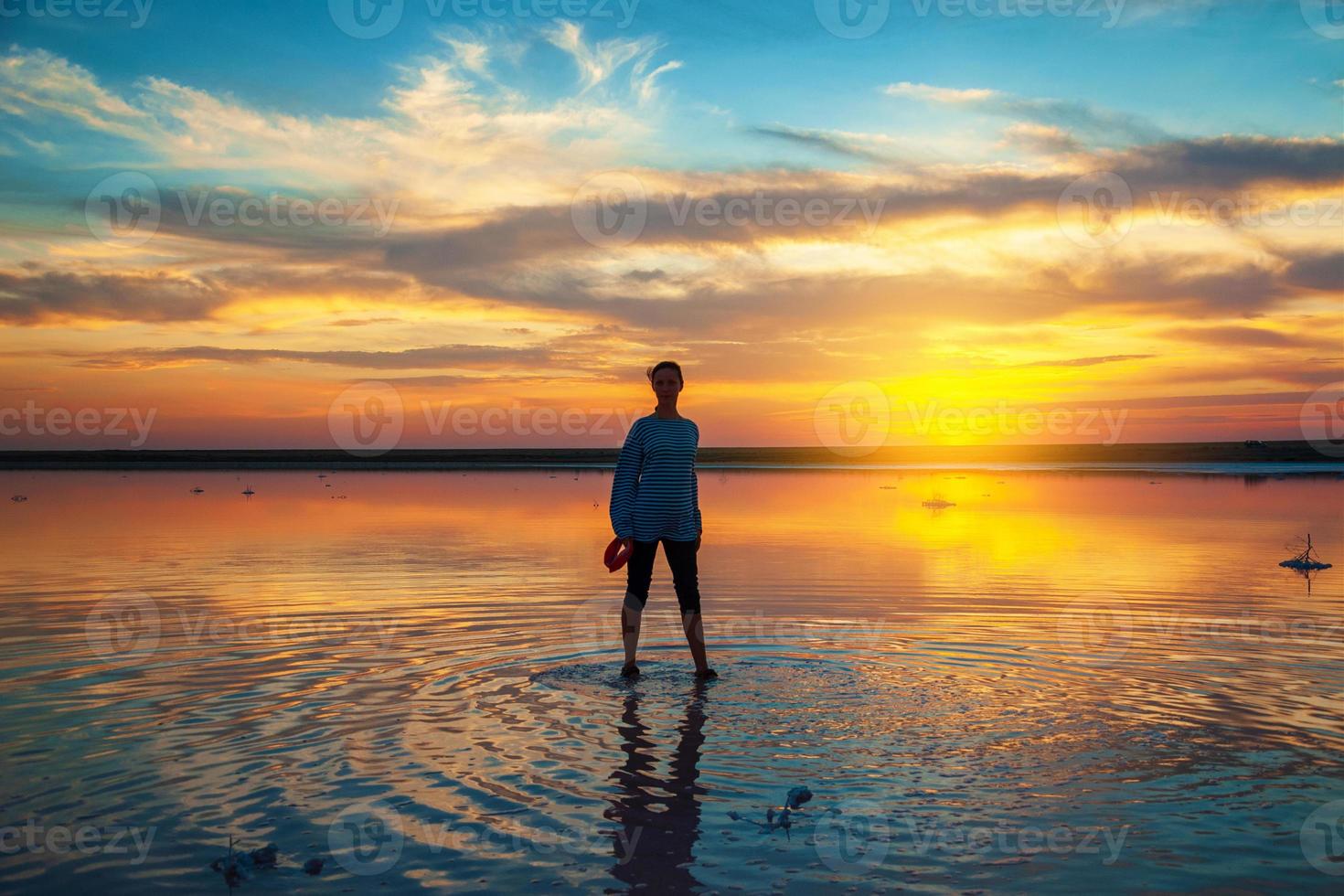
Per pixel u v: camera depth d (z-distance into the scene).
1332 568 10.95
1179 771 4.20
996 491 29.45
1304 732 4.73
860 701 5.33
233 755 4.40
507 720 4.96
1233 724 4.87
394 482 37.84
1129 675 5.92
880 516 19.28
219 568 11.11
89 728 4.81
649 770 4.23
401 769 4.23
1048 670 6.05
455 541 14.27
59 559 12.02
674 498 6.15
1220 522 17.39
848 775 4.16
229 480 39.66
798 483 36.59
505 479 40.91
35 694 5.46
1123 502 23.45
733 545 13.73
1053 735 4.70
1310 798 3.89
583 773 4.18
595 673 6.02
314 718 5.00
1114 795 3.92
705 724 4.90
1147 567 11.12
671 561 6.16
